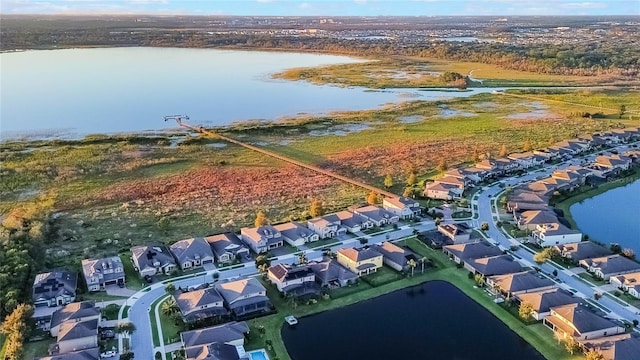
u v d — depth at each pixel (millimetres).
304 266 112688
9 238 120125
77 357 83688
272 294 107562
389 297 106938
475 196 160750
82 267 114750
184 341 89000
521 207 147125
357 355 89500
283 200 159000
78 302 100125
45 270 114688
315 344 92312
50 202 149875
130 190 165500
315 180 176375
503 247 127312
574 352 88312
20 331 90938
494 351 90250
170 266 116125
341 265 116375
